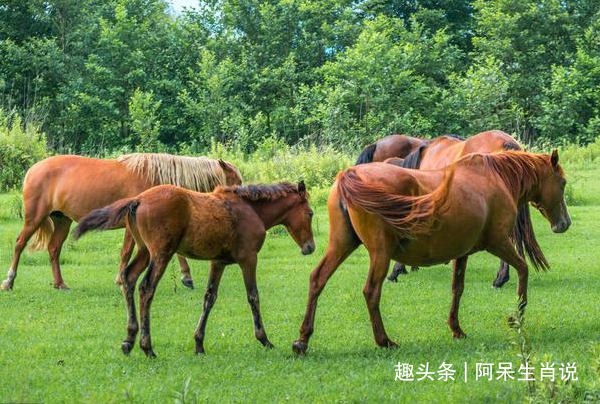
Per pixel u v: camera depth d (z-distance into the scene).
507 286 11.82
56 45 34.34
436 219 8.04
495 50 35.16
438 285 11.95
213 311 10.46
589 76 32.81
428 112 32.78
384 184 8.04
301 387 7.10
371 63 31.84
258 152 26.73
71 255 14.47
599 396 6.31
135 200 7.85
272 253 14.62
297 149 26.75
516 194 9.10
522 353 6.70
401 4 40.50
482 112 31.95
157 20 37.31
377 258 8.07
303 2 36.84
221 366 7.82
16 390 6.89
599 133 32.19
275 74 34.00
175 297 11.33
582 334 8.92
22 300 11.08
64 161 11.81
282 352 8.40
